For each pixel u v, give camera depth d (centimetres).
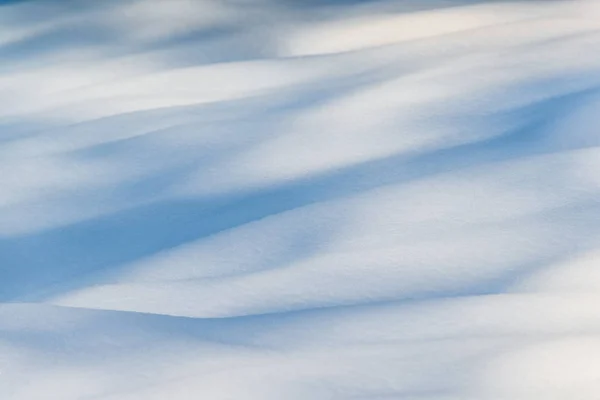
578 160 264
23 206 296
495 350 168
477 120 315
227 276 226
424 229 238
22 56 487
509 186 255
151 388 164
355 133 319
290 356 172
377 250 229
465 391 156
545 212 237
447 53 391
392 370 164
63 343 185
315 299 209
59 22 530
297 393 158
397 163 289
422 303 192
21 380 171
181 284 223
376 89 358
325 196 273
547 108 313
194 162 314
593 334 171
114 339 185
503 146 290
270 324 189
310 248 237
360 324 186
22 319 195
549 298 188
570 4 459
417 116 327
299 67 406
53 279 250
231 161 311
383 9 502
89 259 259
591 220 229
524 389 155
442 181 266
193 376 166
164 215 279
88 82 432
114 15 528
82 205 293
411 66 381
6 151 344
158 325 191
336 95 360
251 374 165
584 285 198
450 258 219
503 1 485
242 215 269
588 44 371
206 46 477
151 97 393
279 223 253
